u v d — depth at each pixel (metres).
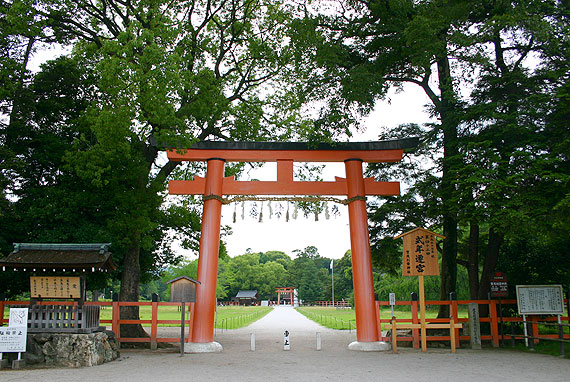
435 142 16.91
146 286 85.25
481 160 13.86
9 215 13.96
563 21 14.18
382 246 17.66
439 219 17.06
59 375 9.39
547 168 13.12
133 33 13.25
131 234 14.95
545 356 12.12
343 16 16.22
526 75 14.31
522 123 13.74
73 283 11.40
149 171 17.20
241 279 96.56
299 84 15.45
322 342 16.78
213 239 14.46
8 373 9.67
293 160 15.41
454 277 16.89
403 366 10.48
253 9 17.55
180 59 13.57
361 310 14.09
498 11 14.45
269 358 12.11
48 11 15.73
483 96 14.80
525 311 13.68
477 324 13.99
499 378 8.83
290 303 100.12
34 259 11.46
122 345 15.10
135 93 12.80
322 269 93.50
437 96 17.36
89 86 16.84
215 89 15.12
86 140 14.91
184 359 11.98
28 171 15.51
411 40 13.57
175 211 17.91
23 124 15.05
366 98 13.88
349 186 15.12
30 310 11.27
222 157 15.17
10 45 15.09
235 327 26.47
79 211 15.40
